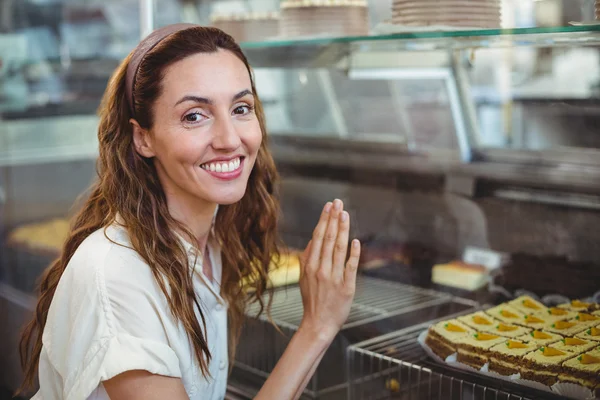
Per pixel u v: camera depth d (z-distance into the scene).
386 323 1.60
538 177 1.96
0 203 3.21
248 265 1.64
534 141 2.10
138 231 1.32
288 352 1.39
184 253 1.36
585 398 1.21
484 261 1.84
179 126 1.27
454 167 2.17
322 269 1.39
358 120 2.45
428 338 1.45
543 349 1.31
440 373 1.35
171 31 1.30
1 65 3.26
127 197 1.35
